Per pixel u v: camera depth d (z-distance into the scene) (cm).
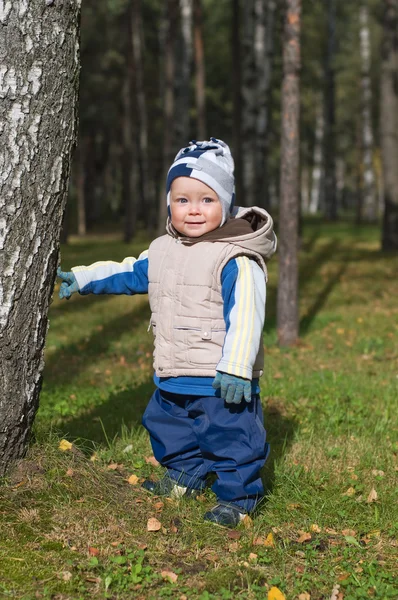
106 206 4597
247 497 332
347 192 6788
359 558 308
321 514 351
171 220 336
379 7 3069
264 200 2214
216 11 3216
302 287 1338
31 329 325
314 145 4703
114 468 395
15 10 304
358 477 404
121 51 2952
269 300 1225
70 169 335
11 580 269
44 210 320
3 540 296
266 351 824
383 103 1862
